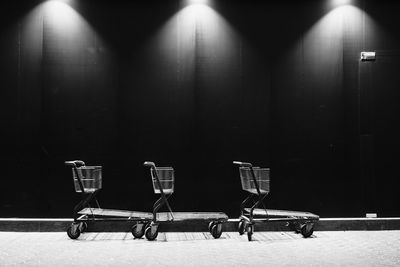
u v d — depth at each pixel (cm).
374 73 728
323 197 714
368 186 718
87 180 613
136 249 533
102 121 710
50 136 704
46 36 710
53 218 693
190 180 707
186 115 714
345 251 524
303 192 714
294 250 530
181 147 711
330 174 718
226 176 712
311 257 491
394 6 732
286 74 727
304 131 722
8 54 706
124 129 711
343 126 723
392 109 728
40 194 695
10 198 694
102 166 705
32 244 563
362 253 513
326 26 730
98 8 718
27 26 709
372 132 723
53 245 557
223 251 523
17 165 697
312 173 717
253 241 589
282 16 729
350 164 721
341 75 728
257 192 595
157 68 718
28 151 699
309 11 730
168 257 490
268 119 721
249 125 720
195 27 722
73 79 711
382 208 716
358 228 684
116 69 715
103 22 718
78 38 714
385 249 537
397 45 731
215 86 721
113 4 720
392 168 721
